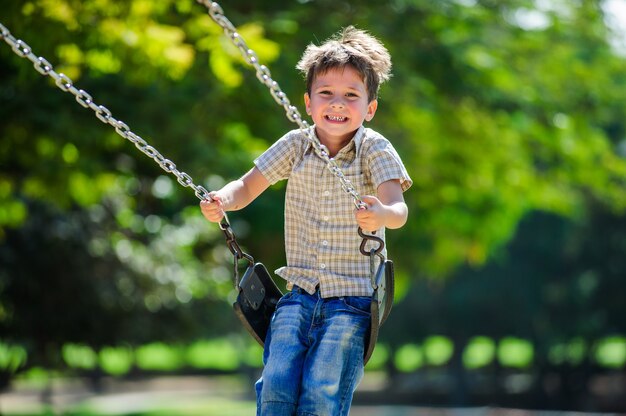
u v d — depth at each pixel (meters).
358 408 55.03
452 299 54.38
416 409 53.50
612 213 47.38
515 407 56.62
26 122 14.77
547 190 25.23
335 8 18.72
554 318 53.72
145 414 39.59
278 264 22.34
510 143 22.75
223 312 29.25
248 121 16.92
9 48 12.41
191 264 27.67
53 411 32.41
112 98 15.47
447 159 21.80
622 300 51.41
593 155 25.11
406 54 19.38
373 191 5.16
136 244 26.95
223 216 5.11
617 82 25.23
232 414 40.66
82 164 15.30
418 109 19.59
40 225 24.81
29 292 25.30
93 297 25.84
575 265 51.50
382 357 72.12
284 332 5.00
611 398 54.12
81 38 12.26
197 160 15.96
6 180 16.84
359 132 5.16
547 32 23.02
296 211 5.20
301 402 4.85
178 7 12.73
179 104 15.79
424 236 23.91
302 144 5.25
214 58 12.66
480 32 20.89
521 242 51.03
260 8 17.42
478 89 20.83
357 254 5.07
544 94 22.62
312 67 5.17
